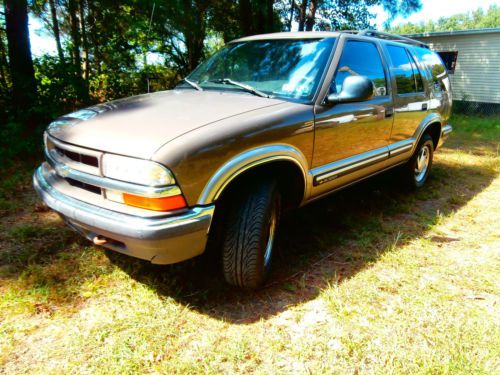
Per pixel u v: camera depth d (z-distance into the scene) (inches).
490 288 102.0
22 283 96.6
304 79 112.9
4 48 281.7
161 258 80.0
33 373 70.7
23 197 156.3
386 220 149.9
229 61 131.0
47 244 117.0
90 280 99.4
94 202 82.6
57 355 74.9
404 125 155.6
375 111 132.6
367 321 87.4
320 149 110.7
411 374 72.0
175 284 99.5
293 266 112.0
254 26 432.8
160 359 75.0
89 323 84.0
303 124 101.9
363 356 76.5
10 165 195.0
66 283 97.8
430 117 176.7
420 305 93.5
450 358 75.6
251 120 90.6
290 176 107.2
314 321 87.6
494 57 639.1
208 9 382.0
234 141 84.7
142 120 88.8
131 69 350.0
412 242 128.6
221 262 93.4
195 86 125.9
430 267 113.0
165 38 356.8
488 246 128.2
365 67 131.8
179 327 84.4
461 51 675.4
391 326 85.6
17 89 237.1
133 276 102.1
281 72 117.8
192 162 77.6
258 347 79.0
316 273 108.7
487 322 87.0
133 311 88.2
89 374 70.7
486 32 633.6
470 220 152.5
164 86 439.8
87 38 315.3
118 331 81.9
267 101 105.1
